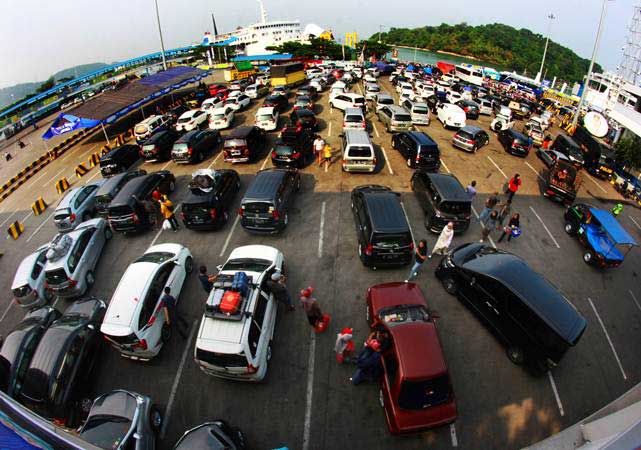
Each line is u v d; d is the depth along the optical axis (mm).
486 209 13836
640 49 26656
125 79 54375
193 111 26469
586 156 22750
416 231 14031
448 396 7414
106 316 9023
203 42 126375
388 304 9445
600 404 8539
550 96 43938
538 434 7848
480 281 10023
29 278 11883
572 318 8539
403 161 20062
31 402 8211
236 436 7289
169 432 8023
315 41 86312
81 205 16203
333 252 13016
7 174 24844
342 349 8773
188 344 9984
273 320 9664
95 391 9039
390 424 7391
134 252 13805
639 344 10203
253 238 14000
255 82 40438
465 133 22000
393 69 52188
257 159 20719
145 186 15297
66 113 26859
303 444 7656
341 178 18094
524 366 9078
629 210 17906
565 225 14945
